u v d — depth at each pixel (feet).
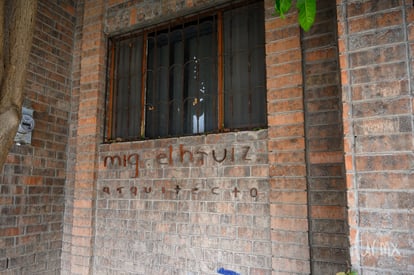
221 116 9.66
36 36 11.13
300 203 7.73
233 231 8.67
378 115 5.74
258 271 8.21
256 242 8.34
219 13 10.15
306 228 7.59
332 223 7.41
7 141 5.28
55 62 11.75
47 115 11.30
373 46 5.92
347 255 7.14
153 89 11.09
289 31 8.43
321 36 8.14
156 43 11.24
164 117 10.74
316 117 7.91
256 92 9.32
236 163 8.89
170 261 9.44
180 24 10.82
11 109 5.39
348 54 6.10
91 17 12.05
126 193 10.50
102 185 10.96
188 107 10.36
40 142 10.99
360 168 5.77
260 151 8.63
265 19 8.83
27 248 10.37
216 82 9.96
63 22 12.16
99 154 11.20
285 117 8.19
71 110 12.17
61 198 11.57
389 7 5.89
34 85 10.93
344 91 6.05
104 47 11.85
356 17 6.11
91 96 11.51
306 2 5.24
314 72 8.09
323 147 7.73
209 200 9.12
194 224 9.23
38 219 10.76
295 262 7.61
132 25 11.37
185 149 9.72
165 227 9.67
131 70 11.62
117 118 11.62
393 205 5.47
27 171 10.53
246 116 9.36
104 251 10.55
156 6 10.92
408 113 5.54
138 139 10.78
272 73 8.50
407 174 5.44
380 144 5.67
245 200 8.63
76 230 10.92
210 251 8.89
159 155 10.12
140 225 10.09
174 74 10.77
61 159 11.69
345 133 5.95
